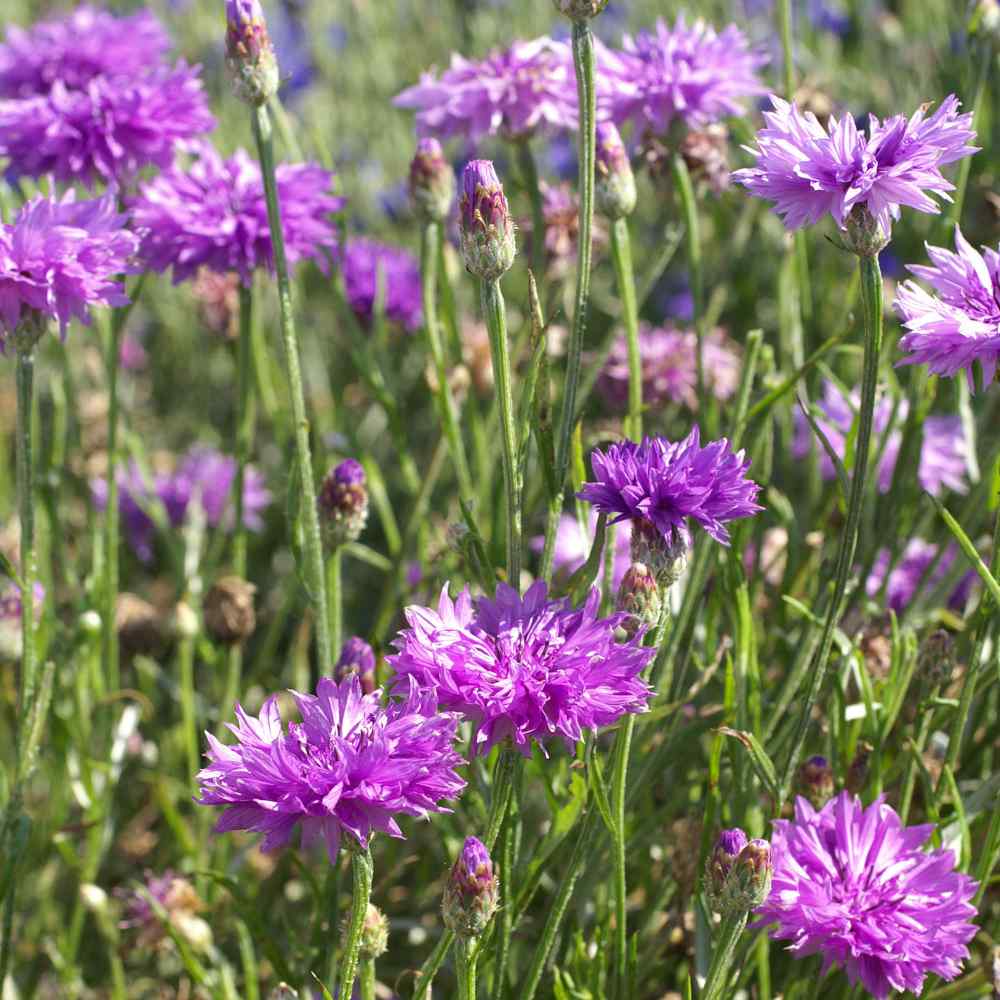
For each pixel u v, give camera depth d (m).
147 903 0.83
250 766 0.67
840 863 0.71
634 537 0.70
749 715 0.77
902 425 0.82
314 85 1.60
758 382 0.89
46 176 0.84
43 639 0.82
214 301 0.91
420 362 1.10
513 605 0.69
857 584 0.80
